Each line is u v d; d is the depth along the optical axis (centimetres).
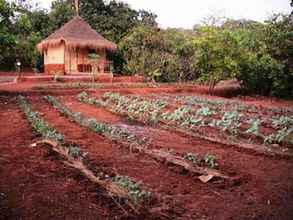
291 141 982
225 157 877
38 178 713
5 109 1588
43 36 4472
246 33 2825
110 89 2447
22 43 3475
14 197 622
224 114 1431
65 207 591
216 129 1199
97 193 648
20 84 2752
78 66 3556
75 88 2452
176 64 3288
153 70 3303
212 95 2438
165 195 644
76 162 802
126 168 782
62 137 1003
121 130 1119
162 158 834
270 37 2439
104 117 1423
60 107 1612
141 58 3403
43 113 1485
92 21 4391
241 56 2383
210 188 682
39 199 615
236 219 558
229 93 2511
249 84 2541
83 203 608
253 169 786
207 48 2356
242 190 671
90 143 988
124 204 604
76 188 668
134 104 1639
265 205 607
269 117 1487
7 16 1870
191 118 1304
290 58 2398
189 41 3067
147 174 748
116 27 4384
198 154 888
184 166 778
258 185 693
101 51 3600
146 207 590
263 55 2500
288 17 2462
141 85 2742
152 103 1727
